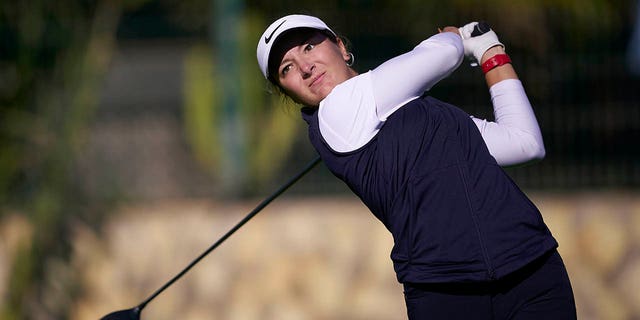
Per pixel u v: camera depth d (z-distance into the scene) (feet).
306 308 104.94
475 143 43.47
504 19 107.55
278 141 104.68
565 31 106.93
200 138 105.91
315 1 106.52
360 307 104.83
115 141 106.42
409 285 43.27
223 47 104.42
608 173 105.40
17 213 104.94
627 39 110.73
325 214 105.70
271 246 105.19
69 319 104.88
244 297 104.99
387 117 43.73
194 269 105.29
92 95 106.01
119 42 114.83
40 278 104.32
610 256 105.91
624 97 104.27
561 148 105.19
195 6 118.01
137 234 105.70
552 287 42.22
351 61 48.52
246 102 104.32
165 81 111.14
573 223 106.11
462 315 42.27
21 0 106.83
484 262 41.52
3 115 105.60
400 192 42.91
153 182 106.52
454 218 42.06
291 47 46.29
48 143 104.94
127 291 105.29
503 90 46.29
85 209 104.99
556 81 104.27
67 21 108.37
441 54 44.24
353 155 43.96
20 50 106.52
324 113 44.47
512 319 42.29
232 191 105.70
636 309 105.81
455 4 107.65
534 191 106.32
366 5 106.42
